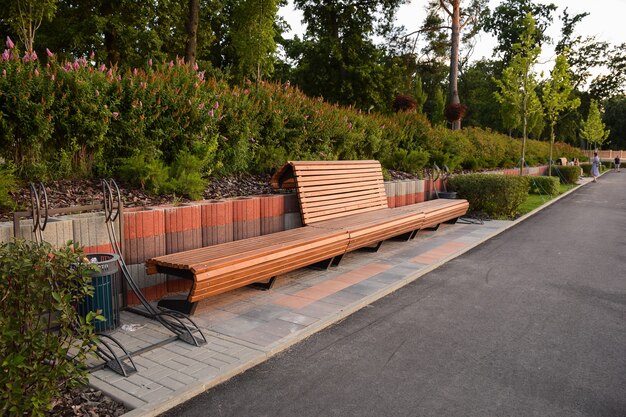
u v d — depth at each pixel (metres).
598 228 10.95
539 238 9.55
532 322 4.70
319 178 7.14
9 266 2.55
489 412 3.01
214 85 7.77
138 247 4.82
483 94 51.53
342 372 3.55
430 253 7.73
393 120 14.00
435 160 14.49
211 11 24.12
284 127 8.83
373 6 31.05
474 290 5.81
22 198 5.03
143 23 20.69
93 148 6.14
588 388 3.35
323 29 31.31
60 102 5.60
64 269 2.77
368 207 8.35
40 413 2.49
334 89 29.70
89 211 4.95
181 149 6.84
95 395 3.08
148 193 6.03
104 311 4.02
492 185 12.02
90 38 18.78
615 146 75.31
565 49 19.20
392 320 4.72
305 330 4.26
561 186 25.27
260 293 5.41
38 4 11.25
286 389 3.28
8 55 5.49
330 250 5.96
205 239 5.57
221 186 7.20
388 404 3.10
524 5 47.88
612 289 5.91
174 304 4.53
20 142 5.48
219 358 3.65
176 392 3.09
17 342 2.46
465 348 4.04
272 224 6.59
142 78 6.81
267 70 19.23
